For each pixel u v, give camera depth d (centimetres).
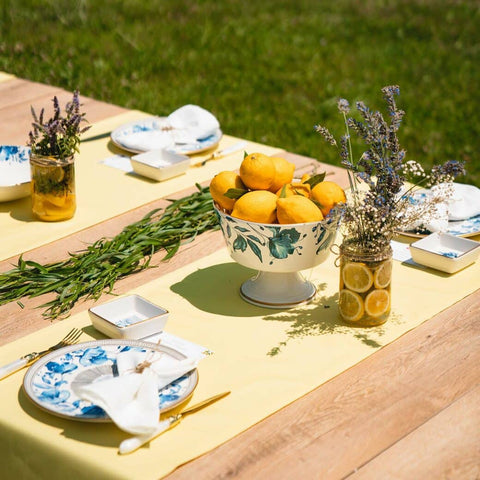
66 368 148
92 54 668
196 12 832
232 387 147
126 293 183
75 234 213
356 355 158
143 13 813
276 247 165
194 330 167
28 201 234
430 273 192
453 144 542
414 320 171
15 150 248
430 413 141
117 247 201
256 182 171
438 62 707
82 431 134
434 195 207
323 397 145
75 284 184
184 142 271
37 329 168
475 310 175
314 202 170
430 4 900
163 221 216
